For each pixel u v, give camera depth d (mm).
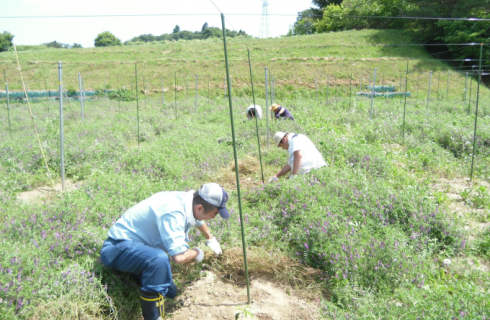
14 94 23422
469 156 7285
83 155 6879
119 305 2879
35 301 2619
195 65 30141
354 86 25797
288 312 3037
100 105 18797
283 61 29453
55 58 34281
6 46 43719
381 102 17984
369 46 32906
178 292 3277
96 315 2824
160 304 2797
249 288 3334
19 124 11711
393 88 25047
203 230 3395
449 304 2639
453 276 3293
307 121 10336
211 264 3619
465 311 2525
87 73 29875
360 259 3236
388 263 3195
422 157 6934
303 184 4594
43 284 2762
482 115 13211
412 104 17547
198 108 16047
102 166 6477
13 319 2451
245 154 7562
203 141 8039
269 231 4000
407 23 38906
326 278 3322
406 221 4172
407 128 9883
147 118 12219
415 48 32812
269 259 3500
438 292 2822
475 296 2764
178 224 2816
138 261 2775
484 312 2543
